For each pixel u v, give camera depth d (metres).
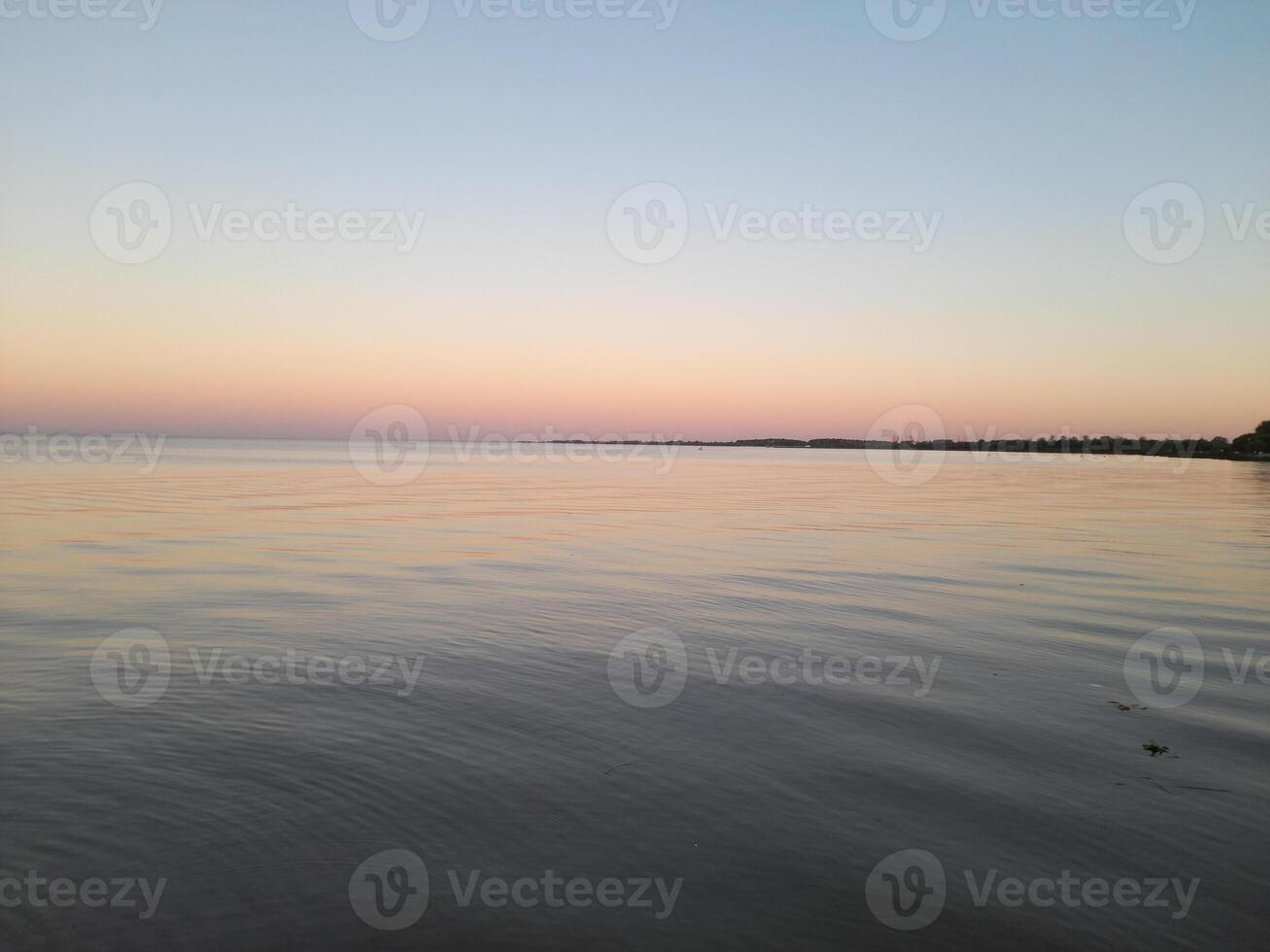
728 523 24.41
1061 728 6.78
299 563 15.02
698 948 3.86
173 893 4.17
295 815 5.04
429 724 6.66
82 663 8.23
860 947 3.89
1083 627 10.48
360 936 3.86
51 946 3.73
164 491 33.78
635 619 10.68
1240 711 7.23
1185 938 4.01
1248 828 5.10
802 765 5.96
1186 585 13.84
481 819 5.06
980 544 19.52
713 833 4.94
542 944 3.85
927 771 5.86
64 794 5.25
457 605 11.38
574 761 5.98
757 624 10.46
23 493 31.27
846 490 43.34
